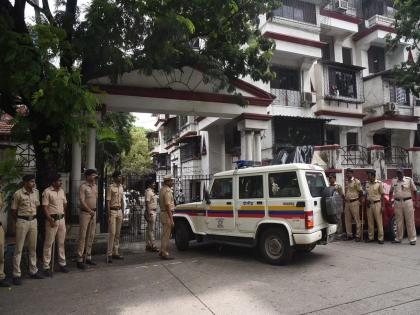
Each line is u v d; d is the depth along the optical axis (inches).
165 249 311.4
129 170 1286.9
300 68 679.7
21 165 314.0
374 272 245.4
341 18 754.2
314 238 262.8
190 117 857.5
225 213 312.3
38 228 300.8
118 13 280.2
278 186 279.3
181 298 201.8
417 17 514.3
